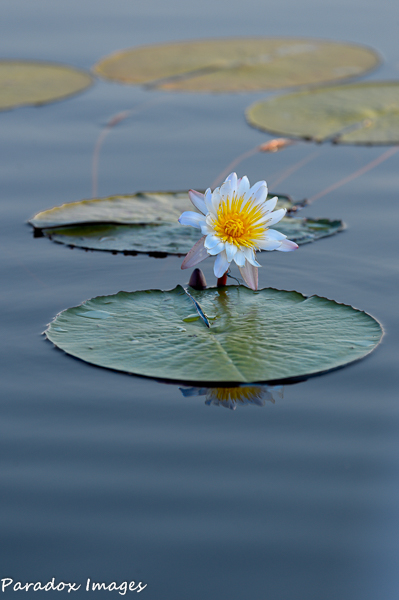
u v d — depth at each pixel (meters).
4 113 5.90
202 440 2.01
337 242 3.40
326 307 2.69
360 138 5.14
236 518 1.74
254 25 9.50
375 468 1.90
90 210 3.67
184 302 2.73
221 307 2.70
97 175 4.46
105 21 9.68
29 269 3.10
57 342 2.45
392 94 6.11
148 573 1.59
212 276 3.04
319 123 5.49
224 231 2.68
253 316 2.63
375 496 1.80
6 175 4.46
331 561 1.63
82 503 1.79
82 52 7.93
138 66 7.27
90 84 6.67
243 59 7.41
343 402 2.17
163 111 5.98
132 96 6.42
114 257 3.23
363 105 5.83
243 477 1.87
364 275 3.02
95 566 1.61
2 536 1.69
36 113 5.91
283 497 1.80
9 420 2.09
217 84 6.67
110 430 2.05
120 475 1.88
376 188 4.20
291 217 3.71
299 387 2.23
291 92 6.26
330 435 2.03
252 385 2.23
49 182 4.34
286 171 4.53
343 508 1.77
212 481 1.86
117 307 2.69
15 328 2.58
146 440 2.01
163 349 2.40
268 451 1.97
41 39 8.55
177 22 9.70
